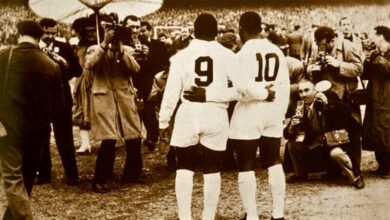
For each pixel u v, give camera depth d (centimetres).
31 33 393
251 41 414
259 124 407
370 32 761
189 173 404
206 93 397
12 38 759
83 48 604
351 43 552
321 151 532
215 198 404
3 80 378
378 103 545
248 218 411
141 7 594
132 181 552
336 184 529
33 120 384
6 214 388
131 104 524
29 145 388
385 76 539
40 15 551
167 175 584
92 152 713
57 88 398
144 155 690
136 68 520
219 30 643
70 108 538
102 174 517
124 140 546
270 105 411
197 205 477
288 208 450
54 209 464
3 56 383
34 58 386
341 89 549
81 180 566
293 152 539
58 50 529
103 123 508
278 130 418
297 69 580
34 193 515
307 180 545
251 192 410
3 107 376
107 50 498
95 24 582
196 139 401
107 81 510
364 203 457
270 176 416
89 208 467
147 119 703
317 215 433
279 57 419
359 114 552
